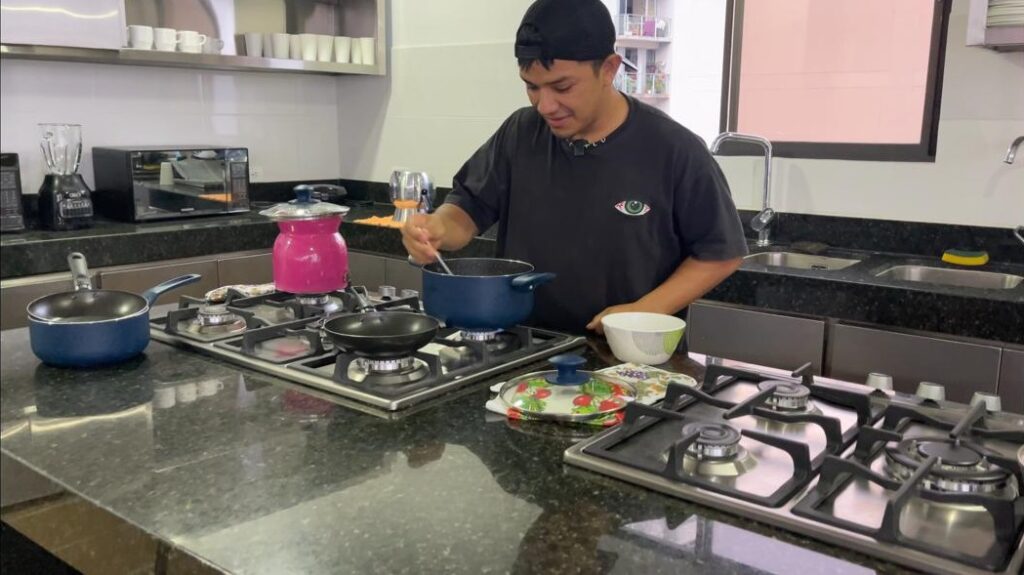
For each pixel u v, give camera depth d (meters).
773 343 2.38
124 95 3.29
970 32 2.28
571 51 1.43
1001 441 1.02
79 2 2.75
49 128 3.04
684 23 4.38
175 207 3.21
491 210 1.88
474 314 1.37
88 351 1.30
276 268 1.70
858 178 2.78
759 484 0.89
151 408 1.15
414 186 3.41
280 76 3.82
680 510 0.84
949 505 0.83
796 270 2.43
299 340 1.48
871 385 1.22
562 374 1.18
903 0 3.01
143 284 2.88
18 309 2.59
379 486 0.90
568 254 1.74
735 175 3.04
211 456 0.98
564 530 0.80
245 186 3.45
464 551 0.76
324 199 3.74
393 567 0.73
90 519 0.87
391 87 3.82
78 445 1.02
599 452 0.96
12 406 1.16
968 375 2.09
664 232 1.71
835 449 0.96
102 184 3.19
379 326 1.32
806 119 3.34
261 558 0.75
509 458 0.97
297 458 0.98
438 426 1.08
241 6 3.57
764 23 3.36
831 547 0.76
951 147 2.60
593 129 1.67
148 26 3.12
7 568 1.37
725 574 0.72
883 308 2.21
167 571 0.78
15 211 2.84
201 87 3.53
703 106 4.36
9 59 2.95
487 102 3.46
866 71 3.15
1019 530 0.77
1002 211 2.54
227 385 1.25
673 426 1.06
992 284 2.47
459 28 3.49
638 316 1.48
